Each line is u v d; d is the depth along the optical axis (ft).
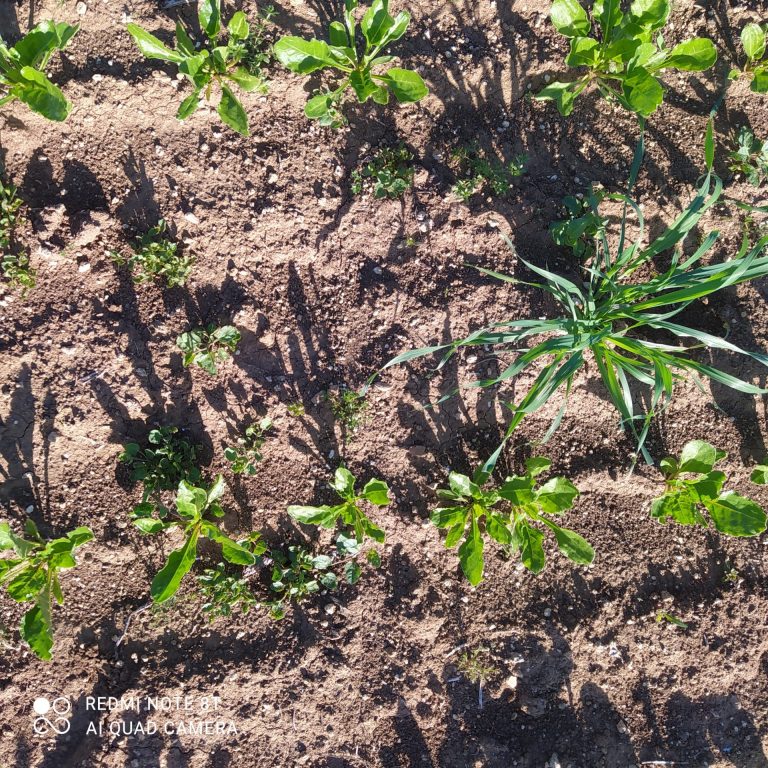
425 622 4.25
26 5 4.13
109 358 4.15
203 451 4.21
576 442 4.33
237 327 4.19
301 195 4.21
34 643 3.90
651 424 4.34
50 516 4.17
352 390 4.23
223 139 4.19
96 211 4.12
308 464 4.25
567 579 4.31
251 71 4.15
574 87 4.20
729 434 4.35
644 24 4.07
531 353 3.89
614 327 4.27
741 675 4.33
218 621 4.21
